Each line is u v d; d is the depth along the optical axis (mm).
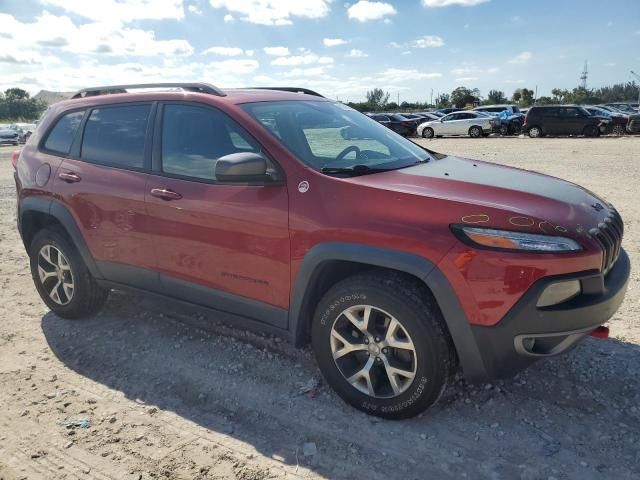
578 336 2865
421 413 3094
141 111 4016
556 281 2703
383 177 3270
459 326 2832
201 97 3736
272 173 3322
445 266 2789
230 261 3494
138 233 3910
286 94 4184
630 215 7711
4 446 3041
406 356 3029
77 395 3541
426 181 3193
